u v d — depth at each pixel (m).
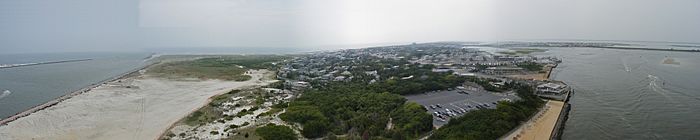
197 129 76.94
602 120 85.44
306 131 69.69
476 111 78.19
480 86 116.75
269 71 197.50
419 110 77.88
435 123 75.88
